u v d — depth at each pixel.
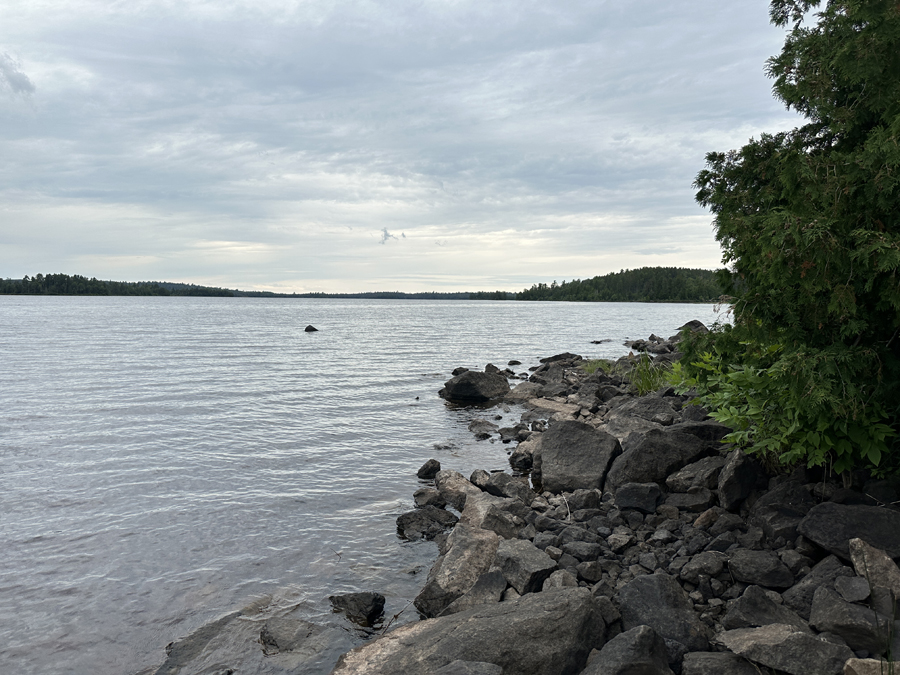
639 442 9.07
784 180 6.23
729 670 4.43
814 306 5.83
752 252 6.40
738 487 7.17
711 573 5.98
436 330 66.38
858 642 4.48
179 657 5.78
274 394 21.62
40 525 8.98
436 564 7.39
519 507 8.80
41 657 5.78
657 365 20.45
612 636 5.22
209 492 10.56
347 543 8.44
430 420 17.16
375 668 4.93
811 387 5.55
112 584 7.20
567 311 144.62
